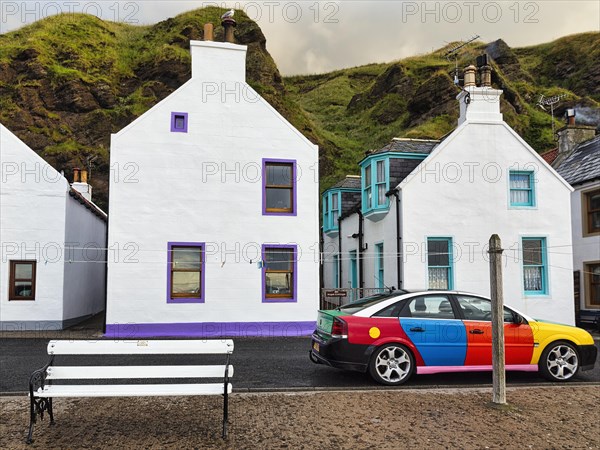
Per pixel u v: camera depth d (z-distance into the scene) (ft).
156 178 48.19
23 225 50.47
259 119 50.78
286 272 50.26
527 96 179.73
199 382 25.88
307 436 16.94
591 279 59.98
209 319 48.06
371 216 57.21
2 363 31.53
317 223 51.06
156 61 163.94
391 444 16.33
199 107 49.67
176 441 16.38
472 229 52.42
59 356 34.24
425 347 25.44
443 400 21.66
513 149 54.13
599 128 149.48
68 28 175.94
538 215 53.78
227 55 50.75
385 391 23.36
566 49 238.89
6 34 167.94
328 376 27.50
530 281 53.47
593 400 22.06
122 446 15.90
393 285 53.26
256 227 49.78
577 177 62.95
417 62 218.59
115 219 47.11
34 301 50.26
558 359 26.68
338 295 52.85
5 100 137.80
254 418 18.86
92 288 66.90
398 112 188.75
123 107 148.25
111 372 17.40
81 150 133.28
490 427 18.13
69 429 17.54
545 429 18.03
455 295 27.02
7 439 16.48
